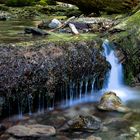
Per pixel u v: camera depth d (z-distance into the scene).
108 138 1.46
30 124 1.59
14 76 1.62
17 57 1.67
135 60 2.29
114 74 2.17
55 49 1.84
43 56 1.76
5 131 1.50
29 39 2.11
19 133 1.46
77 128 1.53
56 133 1.50
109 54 2.16
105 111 1.78
